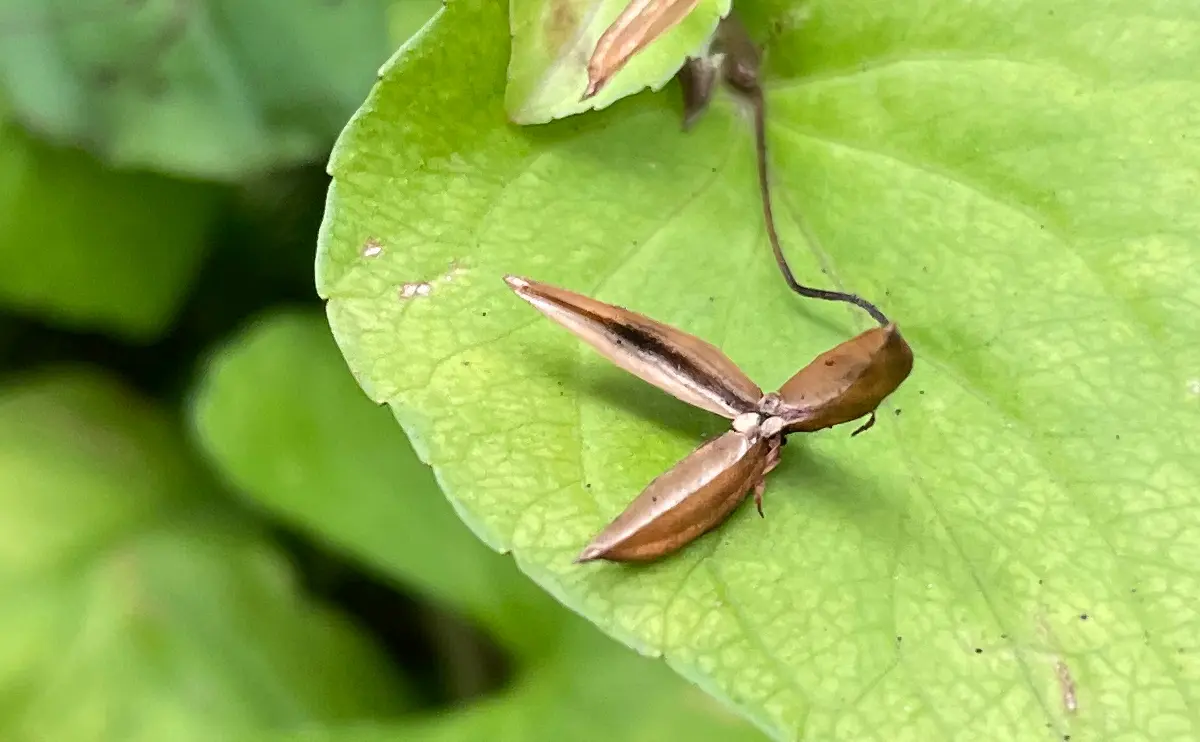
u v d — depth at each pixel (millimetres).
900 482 117
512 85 119
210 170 142
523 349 117
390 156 118
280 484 146
